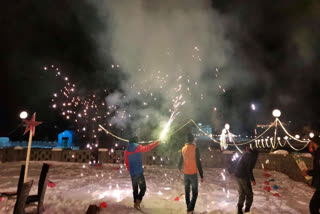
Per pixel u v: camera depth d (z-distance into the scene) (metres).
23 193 3.93
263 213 5.25
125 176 10.52
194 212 5.47
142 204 5.99
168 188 8.11
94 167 13.40
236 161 5.63
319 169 4.21
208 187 8.51
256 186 9.08
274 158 13.10
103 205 5.06
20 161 15.06
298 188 8.73
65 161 15.61
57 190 7.39
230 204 6.24
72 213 4.88
